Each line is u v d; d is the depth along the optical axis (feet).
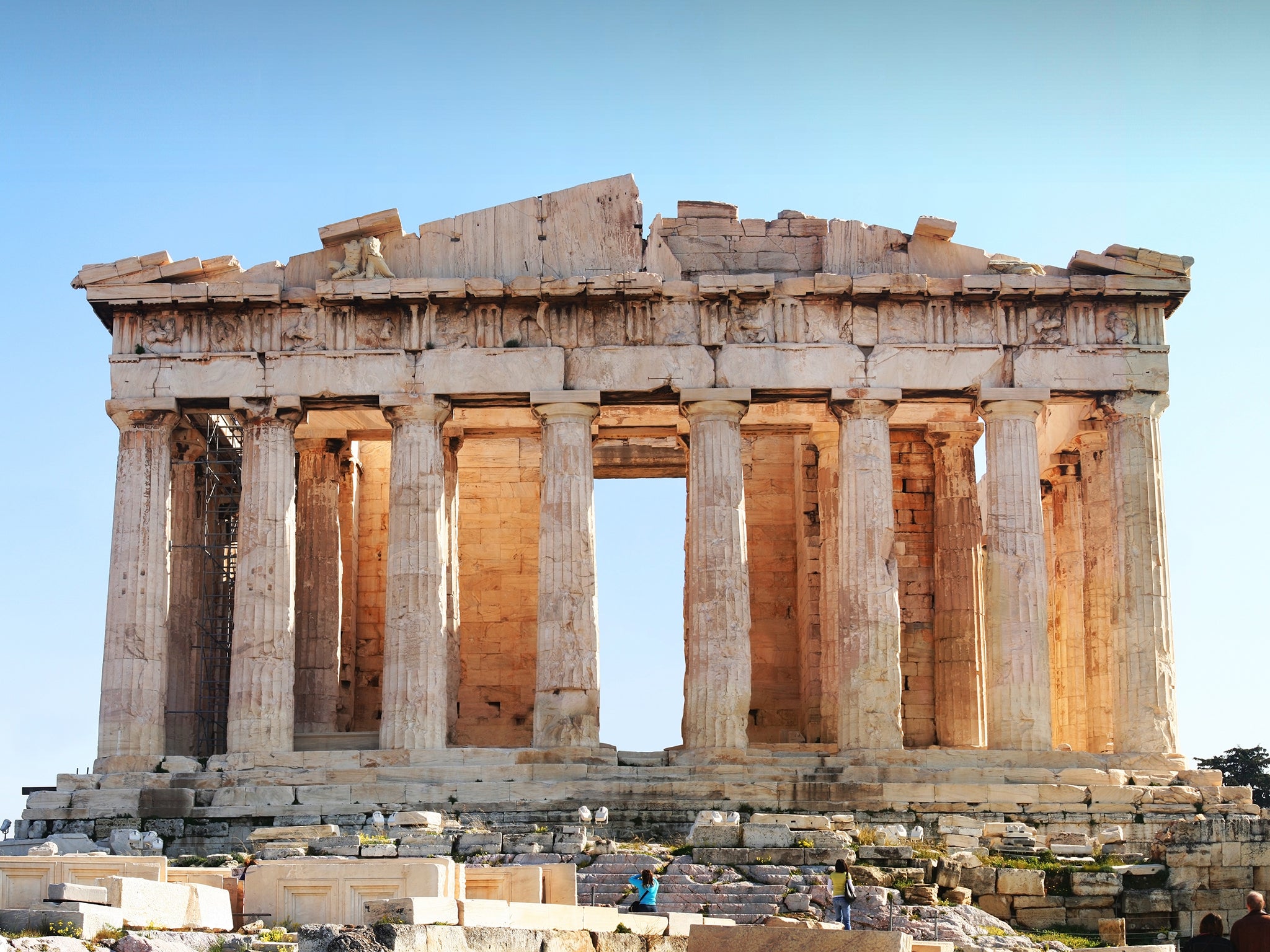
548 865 124.16
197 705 211.41
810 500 219.20
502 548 228.43
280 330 193.88
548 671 187.11
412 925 95.25
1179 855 147.64
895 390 191.93
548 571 188.96
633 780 180.55
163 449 192.34
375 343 193.36
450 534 213.66
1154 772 183.93
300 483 213.46
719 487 190.29
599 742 186.80
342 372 192.54
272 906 111.14
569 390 191.72
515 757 183.52
